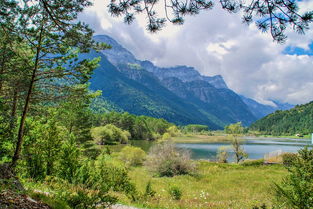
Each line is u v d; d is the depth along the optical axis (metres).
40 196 6.15
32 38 9.38
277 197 8.27
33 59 11.19
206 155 67.75
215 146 100.81
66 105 13.34
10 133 10.05
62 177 10.93
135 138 120.50
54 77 10.96
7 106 10.09
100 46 9.15
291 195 7.55
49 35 8.75
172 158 30.27
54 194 7.29
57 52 10.02
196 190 20.17
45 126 12.20
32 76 10.25
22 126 10.26
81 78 11.47
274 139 185.25
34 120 12.29
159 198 14.35
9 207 4.56
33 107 12.88
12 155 10.33
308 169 7.65
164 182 24.38
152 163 30.89
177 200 14.51
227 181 24.77
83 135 31.20
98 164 14.81
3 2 7.16
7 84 10.70
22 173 10.60
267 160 35.94
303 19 3.72
